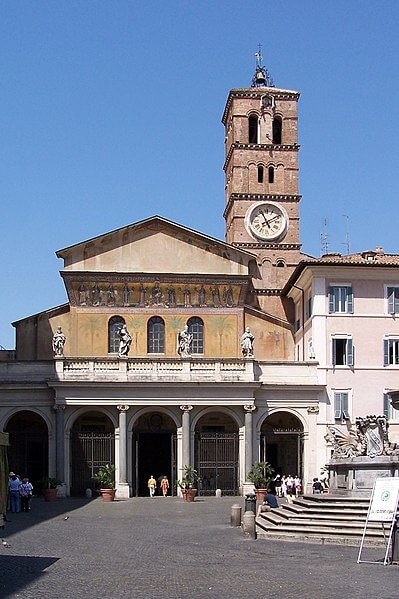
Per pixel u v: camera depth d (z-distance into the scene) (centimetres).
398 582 2473
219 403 6700
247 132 8588
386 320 6956
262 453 6762
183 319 7288
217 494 6456
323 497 4003
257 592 2305
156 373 6694
